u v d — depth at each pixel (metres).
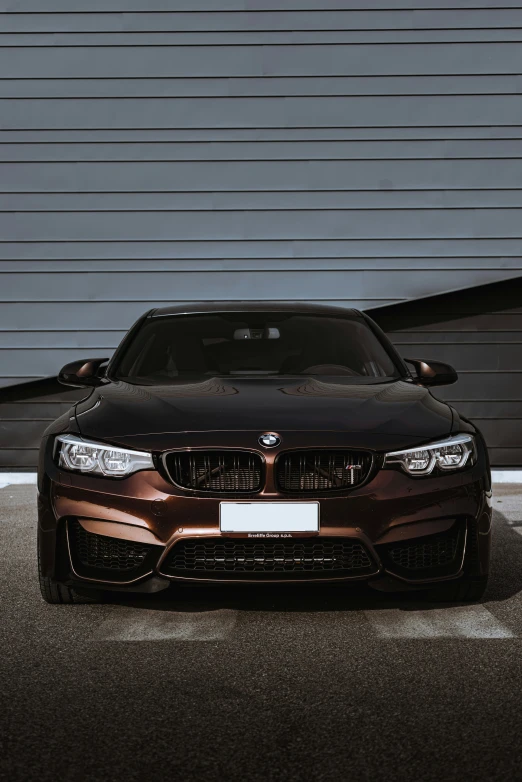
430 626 3.10
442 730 2.14
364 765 1.94
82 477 3.11
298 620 3.19
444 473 3.12
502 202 7.55
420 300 7.61
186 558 3.03
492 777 1.88
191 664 2.69
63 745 2.06
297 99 7.49
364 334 4.43
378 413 3.27
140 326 4.50
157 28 7.48
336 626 3.11
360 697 2.39
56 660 2.73
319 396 3.44
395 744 2.06
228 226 7.55
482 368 7.66
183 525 3.00
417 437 3.14
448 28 7.46
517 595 3.56
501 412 7.66
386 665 2.67
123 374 4.05
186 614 3.27
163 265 7.56
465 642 2.91
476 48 7.47
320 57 7.47
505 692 2.42
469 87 7.48
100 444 3.12
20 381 7.60
